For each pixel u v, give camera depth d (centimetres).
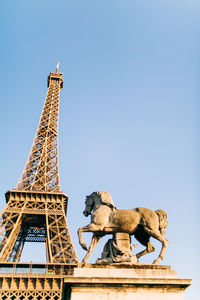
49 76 19500
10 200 11338
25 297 8225
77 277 1848
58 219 10750
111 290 1852
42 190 12456
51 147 14850
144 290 1866
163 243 2155
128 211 2292
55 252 10362
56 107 17362
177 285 1878
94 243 2222
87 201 2489
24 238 13062
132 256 2120
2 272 8731
